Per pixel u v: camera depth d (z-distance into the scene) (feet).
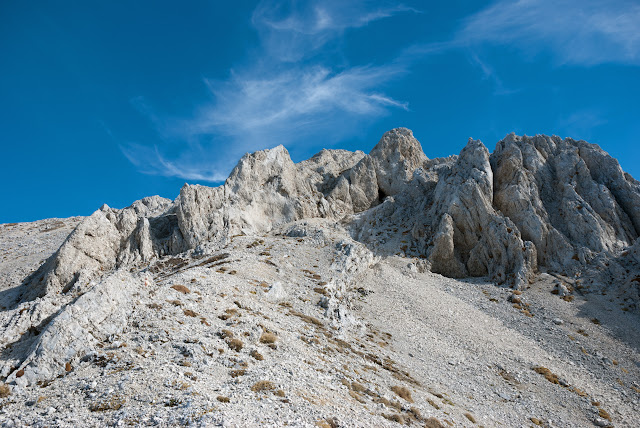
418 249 278.67
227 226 278.26
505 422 116.26
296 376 90.12
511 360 163.12
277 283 168.66
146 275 123.24
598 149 307.37
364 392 97.30
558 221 266.57
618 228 258.37
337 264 222.89
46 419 62.23
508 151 303.27
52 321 88.02
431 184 339.77
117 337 92.58
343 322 157.99
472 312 202.90
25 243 319.47
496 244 255.70
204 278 148.77
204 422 59.47
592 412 134.10
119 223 270.05
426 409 101.04
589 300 212.23
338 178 377.30
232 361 89.45
